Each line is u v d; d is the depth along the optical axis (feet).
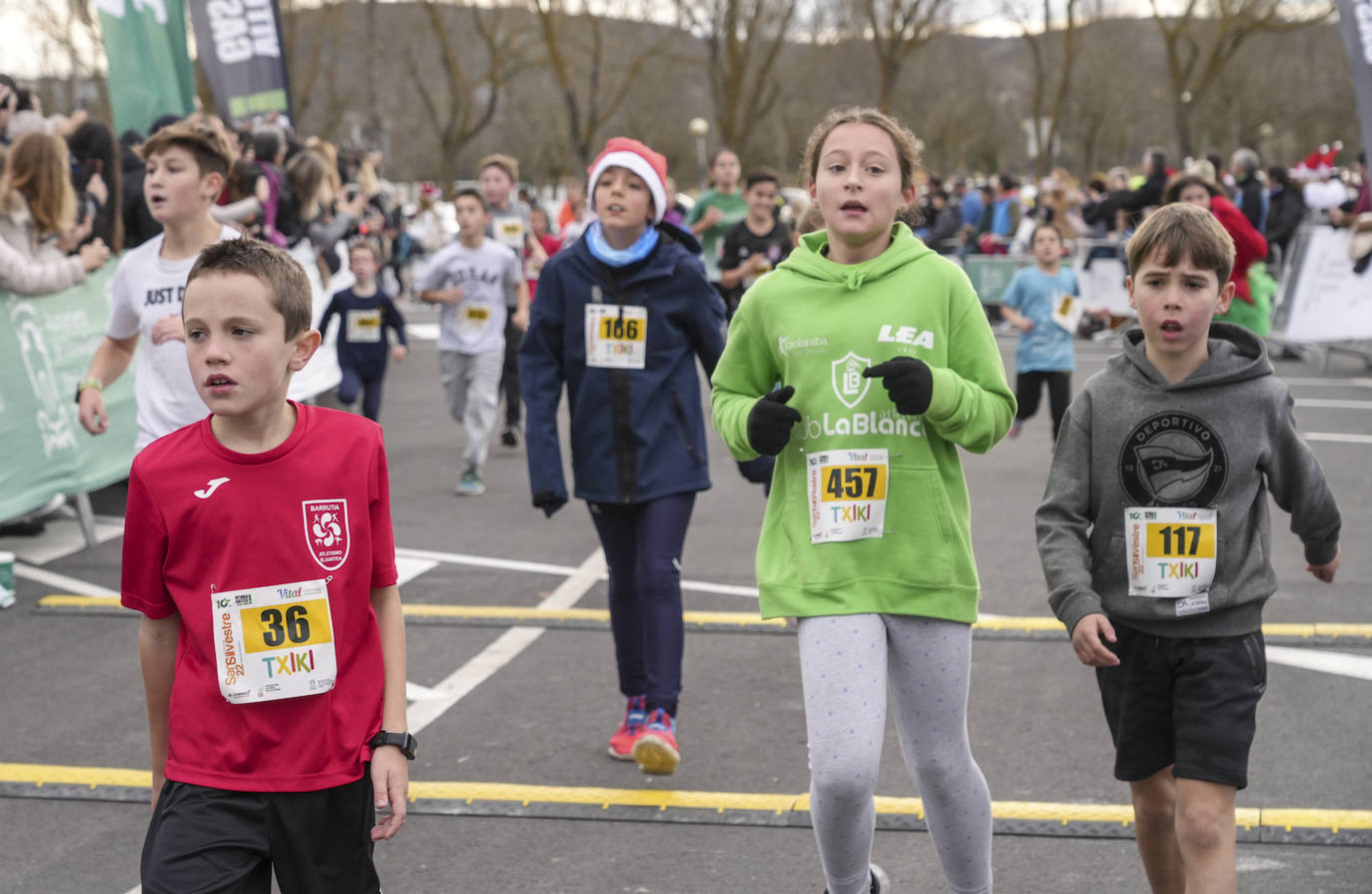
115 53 37.78
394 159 173.99
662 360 15.38
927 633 10.64
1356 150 172.24
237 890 8.39
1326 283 52.37
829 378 10.69
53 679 18.85
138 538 8.64
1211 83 156.87
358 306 33.22
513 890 12.64
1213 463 10.52
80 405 16.06
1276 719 16.83
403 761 8.80
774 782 15.08
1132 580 10.63
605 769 15.48
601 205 15.38
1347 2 40.24
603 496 15.30
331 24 153.28
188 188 15.21
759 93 148.36
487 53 163.63
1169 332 10.51
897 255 10.82
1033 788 14.82
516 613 21.76
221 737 8.55
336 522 8.70
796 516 10.84
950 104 186.19
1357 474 32.78
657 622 14.96
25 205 24.52
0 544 26.96
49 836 13.92
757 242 36.40
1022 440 38.58
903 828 13.88
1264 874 12.72
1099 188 78.43
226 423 8.67
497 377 31.94
